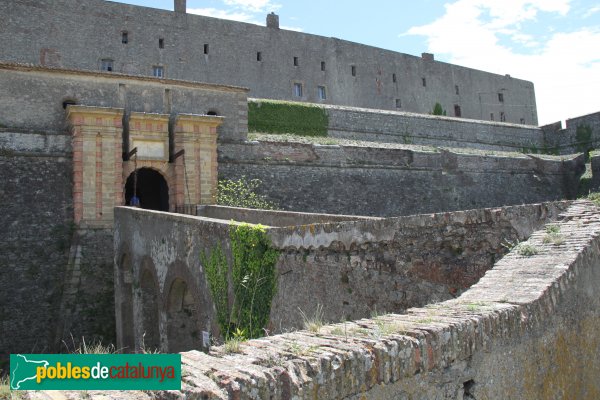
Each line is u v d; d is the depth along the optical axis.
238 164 27.47
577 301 6.54
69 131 23.39
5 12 34.91
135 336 17.91
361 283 9.38
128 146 24.38
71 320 21.05
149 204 31.17
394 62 57.09
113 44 38.91
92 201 22.72
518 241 7.96
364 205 31.52
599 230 7.38
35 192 22.16
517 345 5.37
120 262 20.38
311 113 37.22
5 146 21.97
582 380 6.43
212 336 12.17
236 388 3.64
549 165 41.44
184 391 3.52
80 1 37.94
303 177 29.47
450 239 8.46
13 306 20.73
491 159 38.56
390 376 4.35
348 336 4.71
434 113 59.72
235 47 45.06
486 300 5.82
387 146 34.62
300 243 10.62
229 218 20.03
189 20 42.84
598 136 46.75
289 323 10.73
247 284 11.14
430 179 34.94
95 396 3.57
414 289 8.69
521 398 5.33
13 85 22.67
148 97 25.69
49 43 36.25
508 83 68.56
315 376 3.96
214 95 27.50
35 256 21.59
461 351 4.81
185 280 13.84
